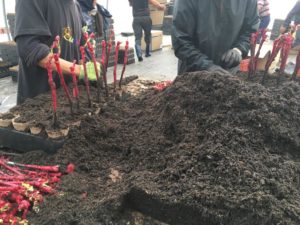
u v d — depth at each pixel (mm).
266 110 1008
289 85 1222
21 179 933
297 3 4164
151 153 1041
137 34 5254
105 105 1386
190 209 779
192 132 1043
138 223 815
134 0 5094
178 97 1195
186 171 887
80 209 815
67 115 1224
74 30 1621
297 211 741
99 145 1120
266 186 803
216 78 1168
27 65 1463
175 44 1874
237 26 1856
